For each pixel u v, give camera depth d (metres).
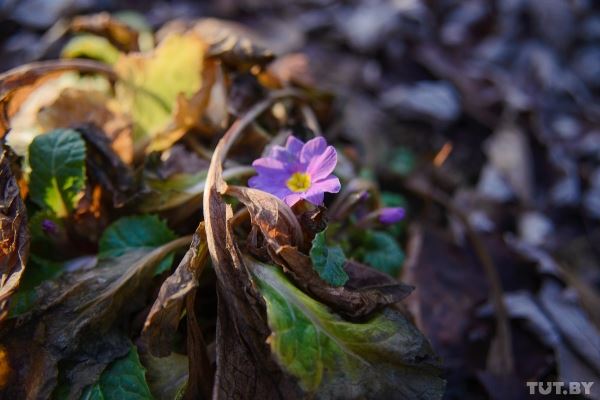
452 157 0.41
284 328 0.20
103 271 0.23
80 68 0.28
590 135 0.44
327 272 0.20
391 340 0.21
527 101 0.43
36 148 0.24
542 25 0.50
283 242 0.21
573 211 0.40
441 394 0.21
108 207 0.25
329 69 0.43
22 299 0.22
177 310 0.20
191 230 0.26
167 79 0.28
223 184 0.22
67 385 0.21
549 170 0.41
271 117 0.29
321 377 0.20
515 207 0.40
